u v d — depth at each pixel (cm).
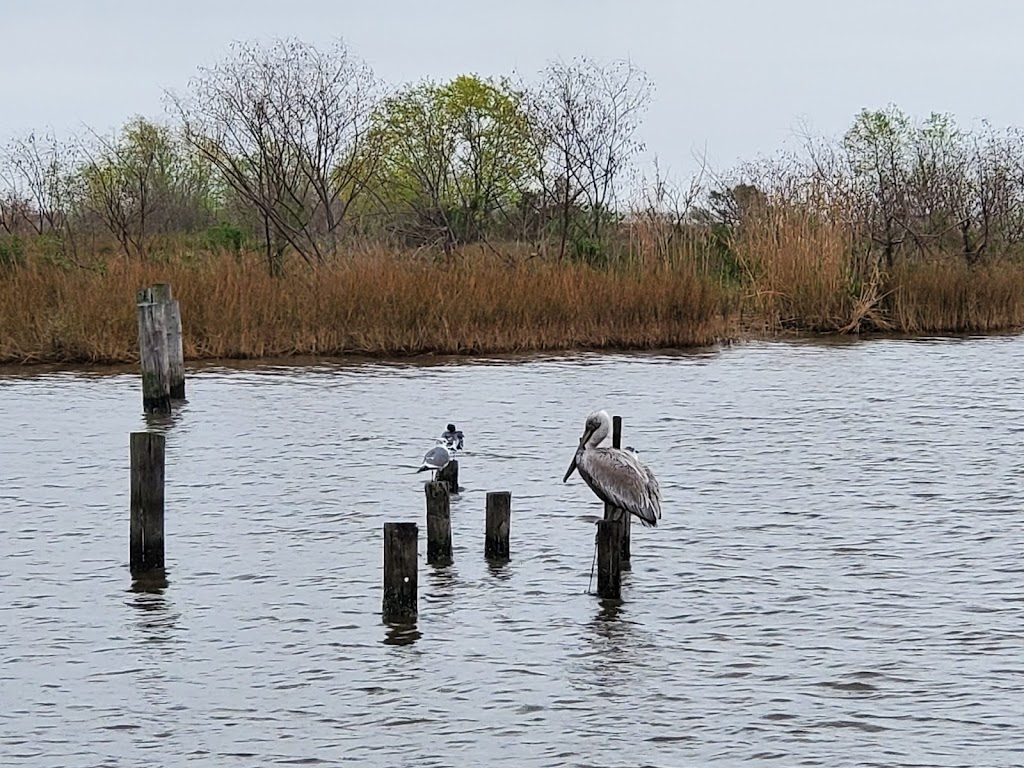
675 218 3741
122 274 3162
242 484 1867
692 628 1275
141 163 4875
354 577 1440
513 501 1755
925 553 1520
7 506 1750
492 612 1320
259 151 3834
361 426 2298
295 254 3762
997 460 2025
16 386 2731
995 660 1188
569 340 3334
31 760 1013
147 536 1449
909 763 991
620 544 1395
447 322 3241
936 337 3638
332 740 1043
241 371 2962
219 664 1196
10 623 1299
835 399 2594
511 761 1003
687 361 3147
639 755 1010
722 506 1741
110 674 1175
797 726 1057
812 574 1440
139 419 2366
